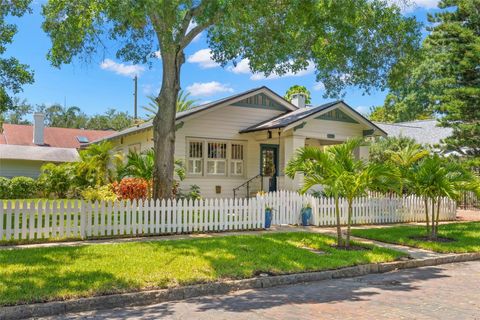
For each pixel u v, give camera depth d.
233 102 20.61
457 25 22.50
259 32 14.20
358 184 10.87
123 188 17.92
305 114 19.50
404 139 26.25
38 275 7.32
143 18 11.77
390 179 11.10
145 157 18.05
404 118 48.12
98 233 12.01
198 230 13.50
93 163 22.70
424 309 6.39
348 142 11.50
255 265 8.59
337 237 12.12
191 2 11.16
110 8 10.82
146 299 6.84
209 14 11.75
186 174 19.45
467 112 23.23
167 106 14.48
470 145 23.59
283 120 19.95
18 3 14.73
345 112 20.56
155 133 14.62
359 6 13.77
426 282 8.41
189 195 18.34
